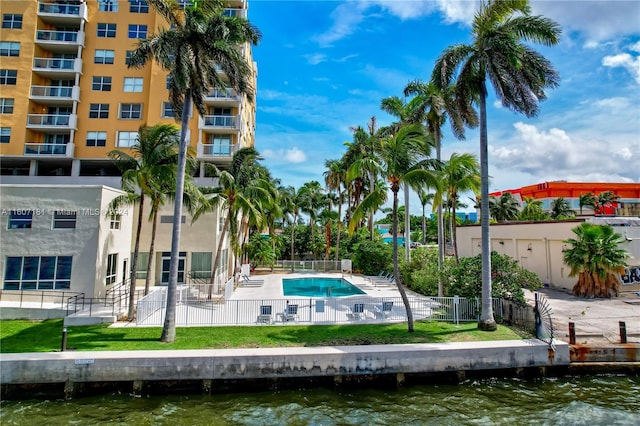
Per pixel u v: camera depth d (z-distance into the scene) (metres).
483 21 15.16
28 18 32.78
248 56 40.59
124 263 22.92
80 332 14.40
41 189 18.92
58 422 9.87
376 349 12.38
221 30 14.28
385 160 15.04
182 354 11.75
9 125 31.75
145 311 16.19
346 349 12.40
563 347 12.84
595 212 48.56
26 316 16.75
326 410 10.57
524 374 12.64
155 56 14.09
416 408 10.69
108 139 33.69
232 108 36.09
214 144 34.75
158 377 11.42
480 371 12.55
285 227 52.31
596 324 15.80
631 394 11.55
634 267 23.55
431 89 23.67
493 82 14.97
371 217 36.91
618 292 22.19
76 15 33.56
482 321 14.91
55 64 33.38
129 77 34.31
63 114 33.88
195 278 24.88
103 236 19.61
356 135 36.38
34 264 18.58
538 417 10.17
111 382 11.41
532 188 62.03
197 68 14.58
